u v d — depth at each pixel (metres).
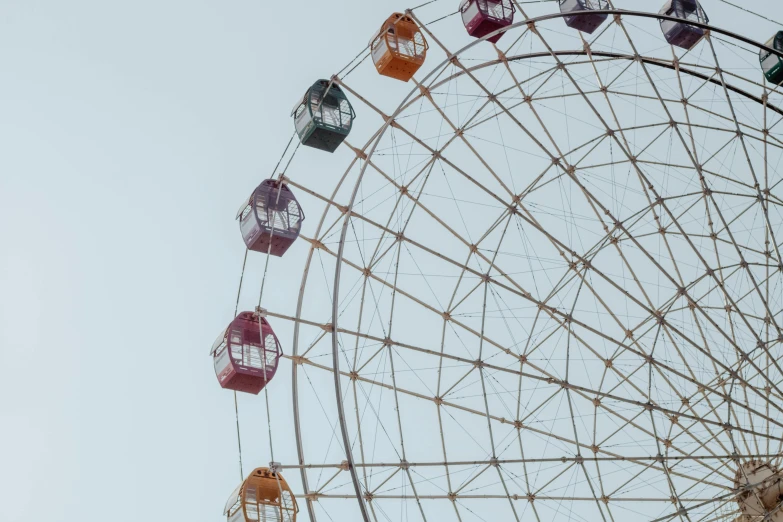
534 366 45.50
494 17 48.84
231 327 44.97
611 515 44.97
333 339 37.00
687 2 50.78
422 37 47.53
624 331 46.16
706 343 44.69
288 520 40.94
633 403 42.22
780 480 42.69
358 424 43.66
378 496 42.56
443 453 45.12
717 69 46.16
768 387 44.41
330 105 46.06
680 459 42.09
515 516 43.44
